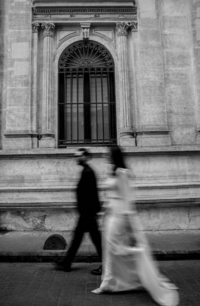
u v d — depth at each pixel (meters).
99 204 5.50
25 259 6.18
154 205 8.59
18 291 4.65
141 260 4.24
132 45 9.80
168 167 9.02
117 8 9.86
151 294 4.16
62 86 9.80
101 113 9.77
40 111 9.44
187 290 4.65
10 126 9.16
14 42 9.54
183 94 9.56
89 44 9.91
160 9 9.91
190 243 7.05
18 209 8.59
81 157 5.61
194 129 9.44
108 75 9.83
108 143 9.55
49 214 8.62
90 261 6.14
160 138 9.22
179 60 9.72
